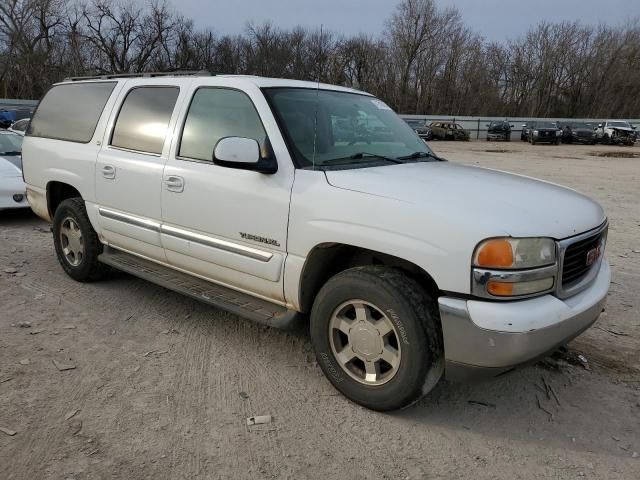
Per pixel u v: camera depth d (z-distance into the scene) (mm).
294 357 3898
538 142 39500
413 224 2893
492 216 2812
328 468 2756
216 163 3398
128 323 4402
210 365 3752
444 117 47688
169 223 4105
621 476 2750
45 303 4773
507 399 3424
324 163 3486
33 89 46125
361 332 3160
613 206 11023
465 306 2758
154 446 2871
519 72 67938
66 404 3223
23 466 2689
